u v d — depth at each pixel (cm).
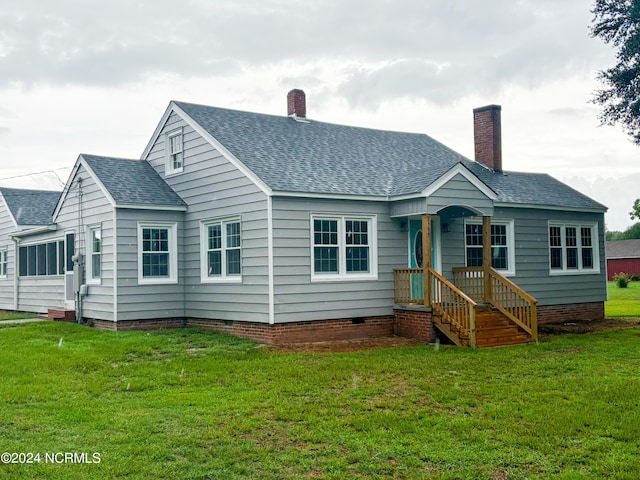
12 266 2539
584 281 2148
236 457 682
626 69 1970
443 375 1095
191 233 1767
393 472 644
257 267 1507
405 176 1727
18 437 737
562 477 625
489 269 1689
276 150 1706
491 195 1659
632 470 641
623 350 1373
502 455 688
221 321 1641
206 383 1031
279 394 955
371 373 1109
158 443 719
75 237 1938
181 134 1822
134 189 1766
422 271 1590
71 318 1919
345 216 1590
